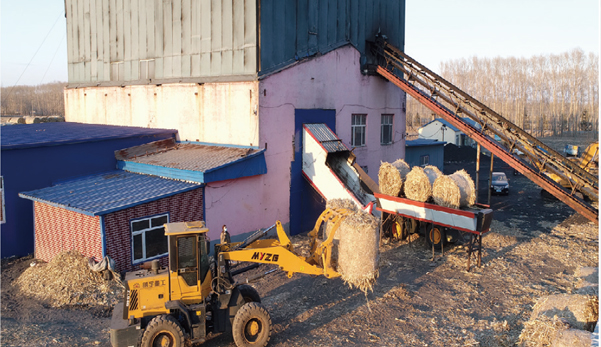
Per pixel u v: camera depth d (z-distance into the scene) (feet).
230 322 29.09
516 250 51.26
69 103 83.82
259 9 53.42
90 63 78.54
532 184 103.96
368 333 31.30
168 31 63.98
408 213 51.16
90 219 41.09
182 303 27.53
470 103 58.90
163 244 45.39
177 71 63.52
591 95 289.33
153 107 67.10
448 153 154.81
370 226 29.84
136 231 42.88
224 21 56.59
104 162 57.16
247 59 54.54
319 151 57.82
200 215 48.42
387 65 71.26
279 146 56.95
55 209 45.83
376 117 75.00
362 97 71.05
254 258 29.32
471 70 334.44
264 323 28.30
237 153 53.72
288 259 30.25
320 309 35.81
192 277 27.76
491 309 35.22
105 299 37.35
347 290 39.81
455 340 29.89
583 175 48.11
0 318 33.60
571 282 40.81
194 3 59.98
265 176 55.47
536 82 307.17
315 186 58.85
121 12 70.85
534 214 70.69
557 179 77.66
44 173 51.57
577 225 62.75
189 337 27.53
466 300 37.14
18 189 49.60
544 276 42.70
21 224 50.14
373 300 37.40
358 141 71.92
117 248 41.27
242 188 52.80
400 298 37.68
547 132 276.41
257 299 31.89
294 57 58.49
